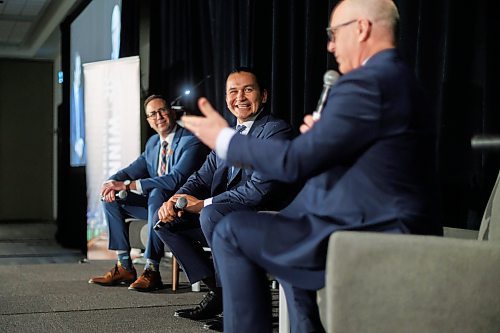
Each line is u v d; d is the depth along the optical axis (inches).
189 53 189.3
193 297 135.2
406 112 61.8
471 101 104.3
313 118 69.1
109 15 238.2
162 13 202.1
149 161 157.1
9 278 161.8
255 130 113.4
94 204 198.8
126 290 143.5
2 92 400.2
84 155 266.7
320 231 63.8
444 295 60.8
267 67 158.7
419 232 63.4
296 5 145.6
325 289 66.2
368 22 65.9
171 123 153.4
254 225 66.5
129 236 151.9
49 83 408.8
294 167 61.7
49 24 335.9
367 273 60.4
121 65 196.7
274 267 66.6
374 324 60.9
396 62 64.0
